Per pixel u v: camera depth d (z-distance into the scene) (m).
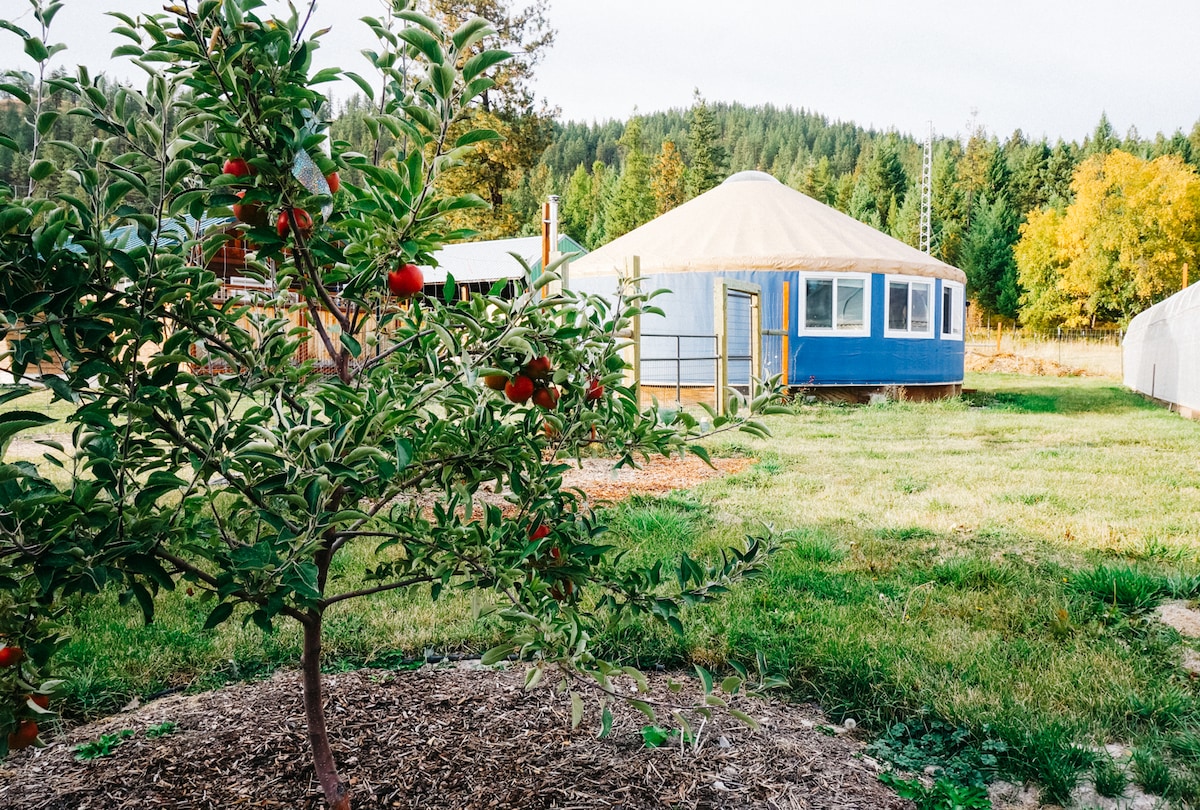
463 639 3.57
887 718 2.92
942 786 2.39
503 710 2.79
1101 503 6.47
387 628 3.71
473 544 1.96
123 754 2.50
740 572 2.25
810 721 2.91
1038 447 9.88
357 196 1.65
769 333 12.71
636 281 2.32
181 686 3.19
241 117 1.49
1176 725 2.84
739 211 16.08
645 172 70.44
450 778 2.34
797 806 2.28
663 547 4.91
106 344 1.59
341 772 2.35
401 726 2.65
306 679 2.16
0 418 1.38
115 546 1.57
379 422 1.61
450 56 1.52
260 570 1.66
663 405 13.16
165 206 1.58
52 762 2.49
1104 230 41.59
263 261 2.20
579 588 2.33
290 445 1.58
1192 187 40.12
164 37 1.53
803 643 3.46
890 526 5.70
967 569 4.55
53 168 1.49
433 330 1.75
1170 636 3.65
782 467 8.30
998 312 52.44
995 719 2.79
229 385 1.96
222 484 1.91
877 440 10.49
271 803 2.21
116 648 3.45
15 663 1.71
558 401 2.07
